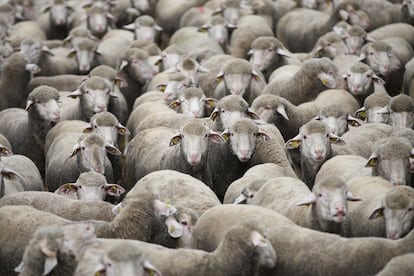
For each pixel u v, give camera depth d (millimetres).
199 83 45094
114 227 26109
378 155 30000
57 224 25266
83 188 30688
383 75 46031
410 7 55344
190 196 29484
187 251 24219
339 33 51594
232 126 33781
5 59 47188
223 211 26422
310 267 23953
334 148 33688
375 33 52219
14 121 41250
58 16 60219
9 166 33781
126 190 37219
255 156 34562
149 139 36062
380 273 20875
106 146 34250
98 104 40031
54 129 38812
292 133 38531
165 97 41438
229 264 23562
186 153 32594
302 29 56062
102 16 57625
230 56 46188
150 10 63781
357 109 40656
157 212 26453
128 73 47500
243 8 58656
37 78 46469
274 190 28656
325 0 57844
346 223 27719
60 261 22625
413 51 52000
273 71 47406
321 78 41156
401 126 36375
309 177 33250
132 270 21766
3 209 26891
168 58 47875
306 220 26781
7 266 26000
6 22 58156
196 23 57719
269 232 25016
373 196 27781
